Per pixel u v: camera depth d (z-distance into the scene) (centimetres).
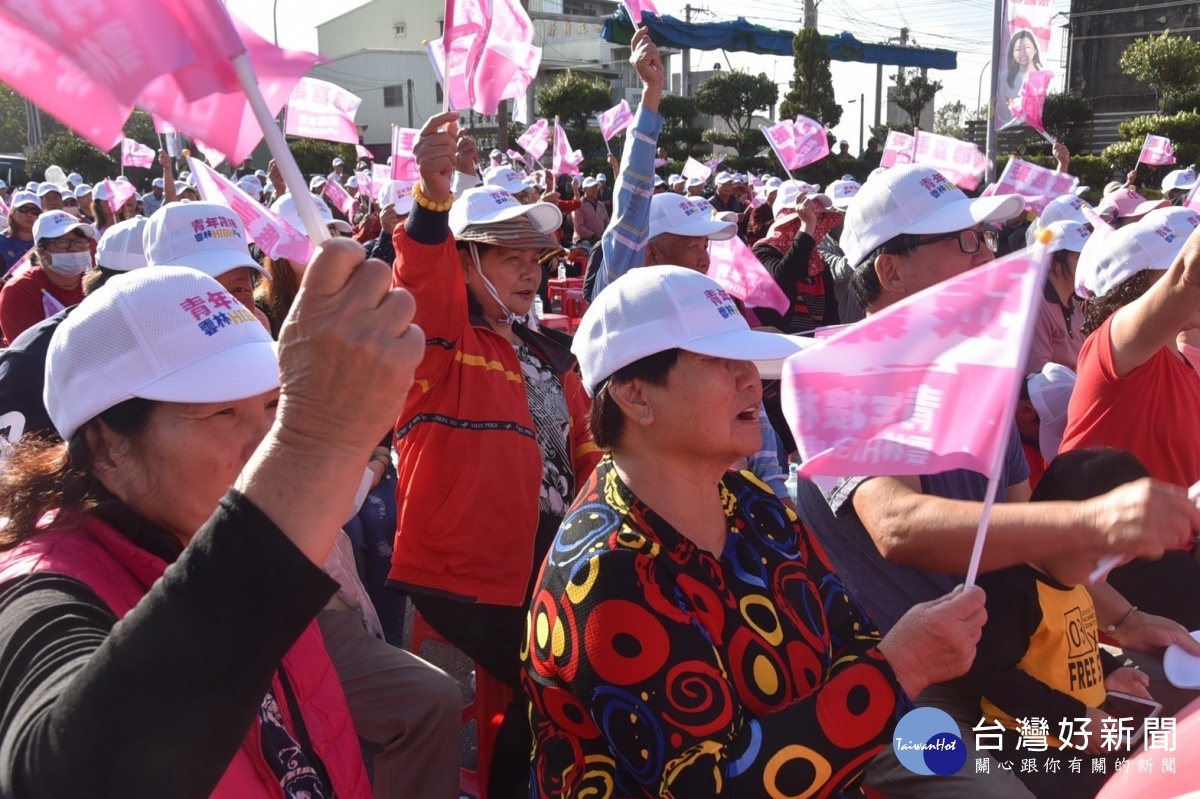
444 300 299
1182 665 256
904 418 166
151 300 149
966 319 163
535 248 323
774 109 3609
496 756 292
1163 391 295
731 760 160
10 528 145
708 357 183
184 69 101
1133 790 109
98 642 122
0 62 97
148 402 146
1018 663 234
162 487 150
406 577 303
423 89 3991
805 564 196
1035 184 780
